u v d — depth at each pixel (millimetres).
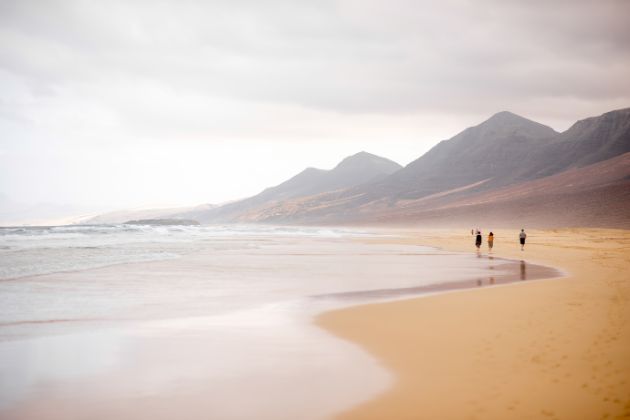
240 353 11711
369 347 12031
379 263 35906
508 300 18016
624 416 7617
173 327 14453
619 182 198750
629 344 11117
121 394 9125
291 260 38344
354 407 8430
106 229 118125
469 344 11953
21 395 9094
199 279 25797
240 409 8422
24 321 15258
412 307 17109
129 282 24266
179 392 9227
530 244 59688
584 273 26922
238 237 89250
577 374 9398
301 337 13164
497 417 7816
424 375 9844
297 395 9023
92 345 12500
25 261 33219
